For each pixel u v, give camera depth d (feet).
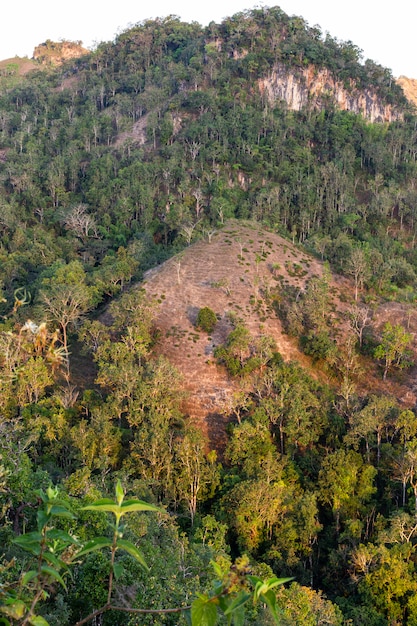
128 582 60.44
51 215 460.55
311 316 277.03
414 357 266.77
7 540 74.08
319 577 173.27
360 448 216.13
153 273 330.34
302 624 111.96
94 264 398.01
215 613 19.51
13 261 362.53
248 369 243.60
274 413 217.56
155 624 56.13
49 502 22.84
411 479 182.39
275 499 175.83
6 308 295.69
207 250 348.38
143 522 107.96
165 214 453.17
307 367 262.06
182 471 184.65
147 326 265.34
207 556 119.34
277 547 171.53
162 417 202.80
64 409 205.36
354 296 317.42
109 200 468.34
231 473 197.06
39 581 23.79
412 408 239.09
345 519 184.03
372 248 410.11
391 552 156.66
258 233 374.02
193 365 255.09
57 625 54.65
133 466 186.09
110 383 220.64
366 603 150.10
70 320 262.88
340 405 229.66
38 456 176.14
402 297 324.39
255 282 311.06
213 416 230.48
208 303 297.12
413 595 146.61
